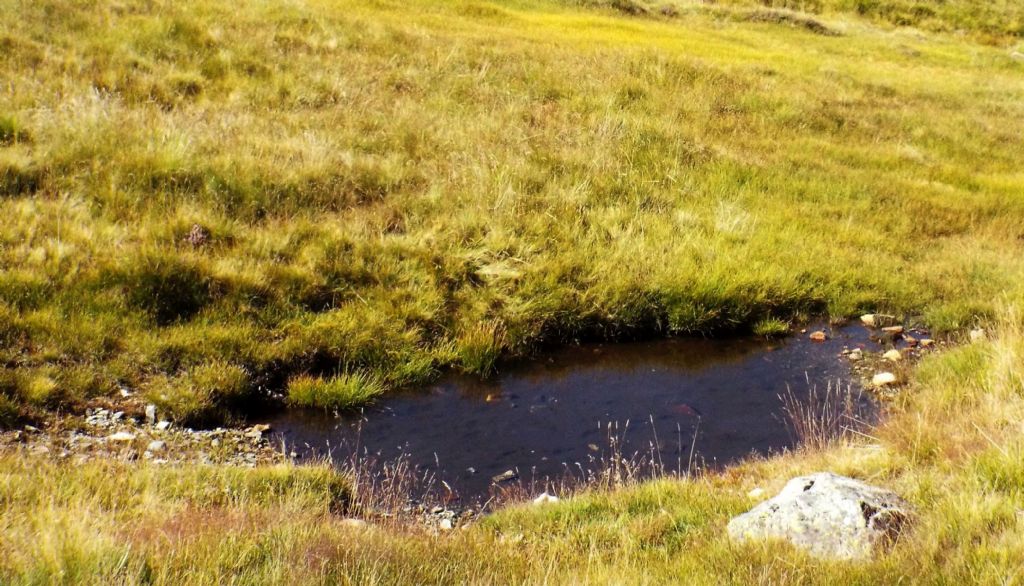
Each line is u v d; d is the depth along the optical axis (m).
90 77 13.91
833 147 18.44
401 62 18.47
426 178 12.88
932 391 8.62
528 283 10.73
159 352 8.46
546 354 10.22
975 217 15.62
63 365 7.98
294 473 6.61
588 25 31.41
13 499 5.03
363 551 4.69
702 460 7.92
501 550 5.32
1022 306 10.79
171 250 9.55
